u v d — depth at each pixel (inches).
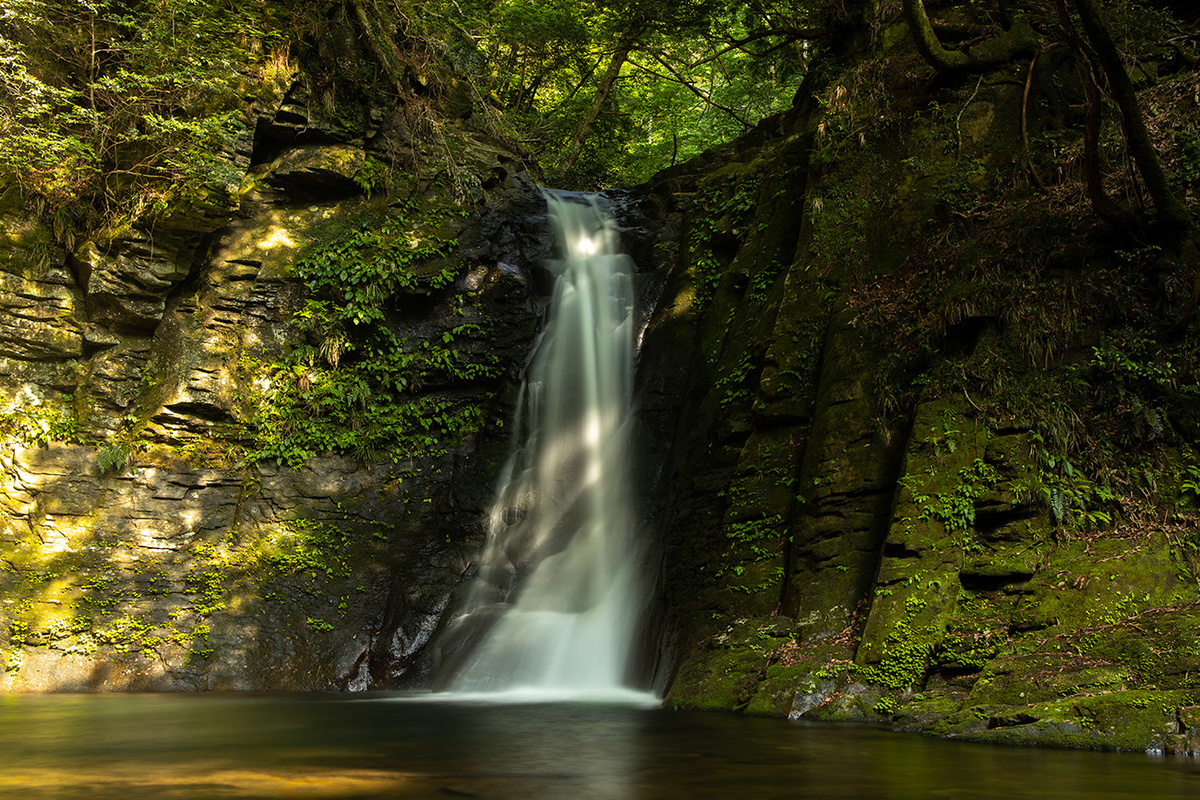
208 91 581.0
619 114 1098.1
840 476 415.2
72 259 566.3
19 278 546.3
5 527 508.7
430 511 603.5
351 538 577.6
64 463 536.4
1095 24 351.6
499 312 660.1
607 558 540.1
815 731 303.0
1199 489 341.4
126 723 335.6
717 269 623.8
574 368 649.0
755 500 454.9
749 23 774.5
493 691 474.9
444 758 245.6
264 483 575.8
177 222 562.6
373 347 621.9
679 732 299.4
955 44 520.1
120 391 562.9
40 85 530.0
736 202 635.5
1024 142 442.6
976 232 434.9
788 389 471.2
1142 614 312.0
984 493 358.0
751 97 1077.8
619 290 677.3
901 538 363.3
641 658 464.8
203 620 524.7
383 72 671.1
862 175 500.7
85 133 577.6
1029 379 376.5
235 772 221.9
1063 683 290.0
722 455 502.0
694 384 571.2
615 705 396.2
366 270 614.9
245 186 609.6
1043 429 362.9
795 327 485.7
